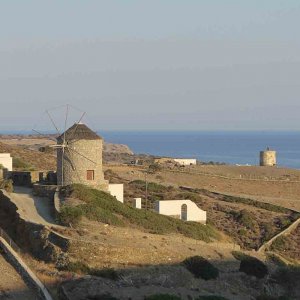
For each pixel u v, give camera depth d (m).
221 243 80.75
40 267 60.94
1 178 87.00
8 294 54.97
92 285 57.19
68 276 58.84
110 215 72.94
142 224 75.19
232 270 69.69
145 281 61.59
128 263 64.00
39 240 64.62
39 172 89.62
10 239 66.50
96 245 63.56
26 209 74.19
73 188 77.31
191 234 78.06
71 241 63.09
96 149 81.81
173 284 62.72
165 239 72.75
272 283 70.31
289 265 78.31
